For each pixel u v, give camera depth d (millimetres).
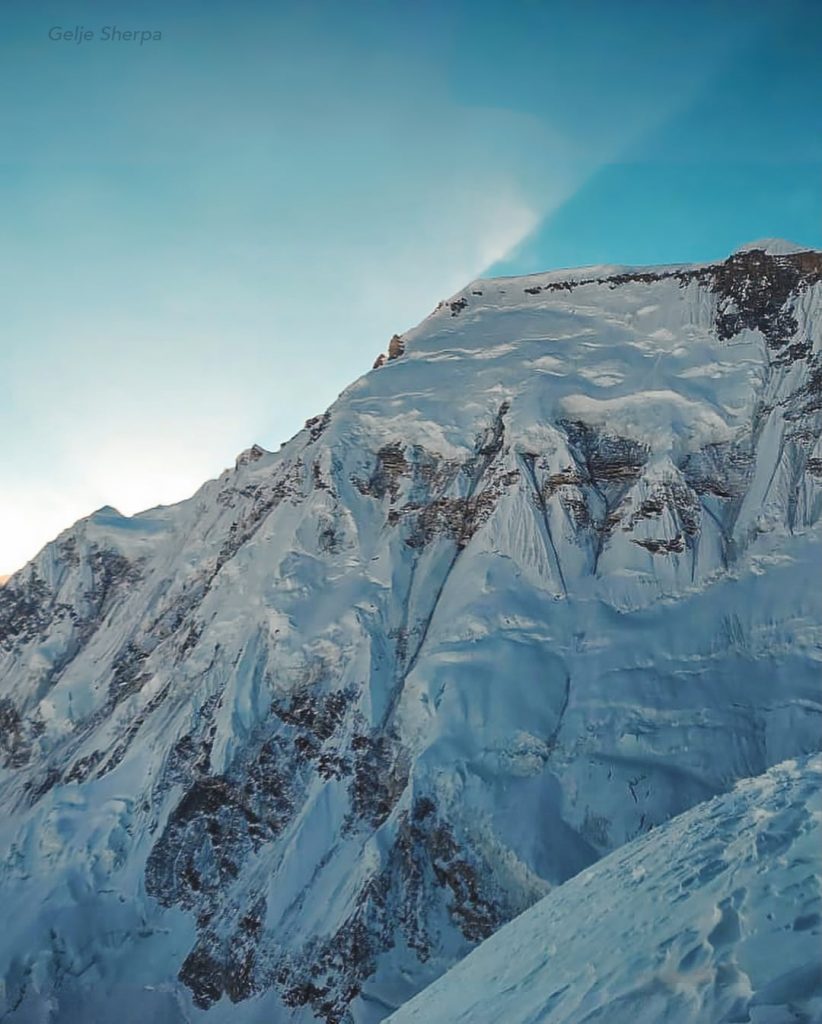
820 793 18172
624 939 16453
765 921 14133
